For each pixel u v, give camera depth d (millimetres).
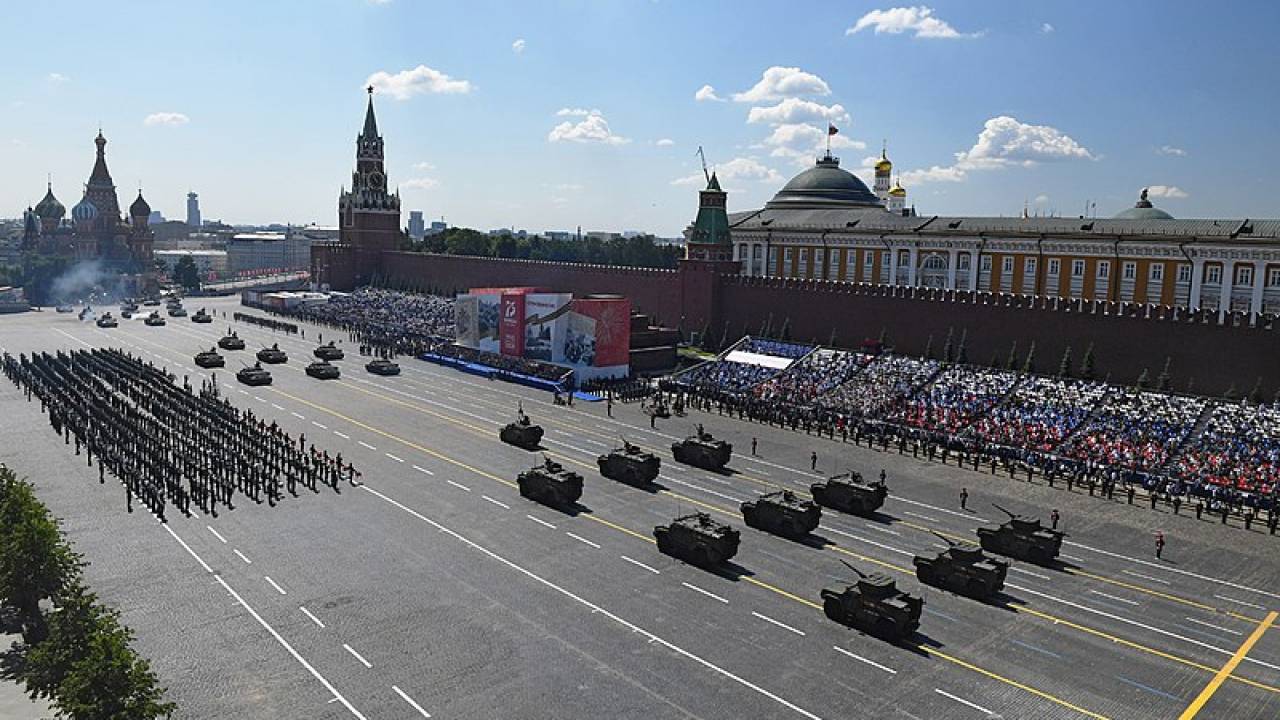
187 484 61312
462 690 34500
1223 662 37719
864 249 118000
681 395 92250
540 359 109875
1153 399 73500
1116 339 81438
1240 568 48250
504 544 50312
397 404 91312
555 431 79625
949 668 36812
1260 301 81750
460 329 123312
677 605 42531
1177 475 61719
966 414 77250
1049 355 86000
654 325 127375
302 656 36969
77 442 72500
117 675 29234
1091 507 58688
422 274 183500
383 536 51312
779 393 90375
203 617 40469
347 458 68875
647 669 36344
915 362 91500
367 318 159500
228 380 104625
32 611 38156
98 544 49562
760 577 46219
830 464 69062
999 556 50062
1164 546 51500
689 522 48781
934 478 65375
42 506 41281
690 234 121188
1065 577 46875
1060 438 70125
